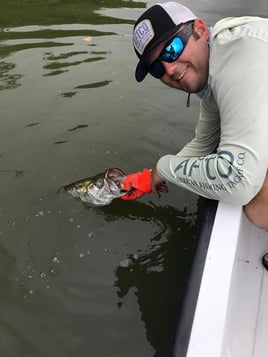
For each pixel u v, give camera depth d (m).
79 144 1.22
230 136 0.65
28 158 1.17
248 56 0.63
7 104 1.38
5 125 1.28
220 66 0.66
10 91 1.44
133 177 0.92
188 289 0.60
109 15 1.99
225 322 0.57
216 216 0.69
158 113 1.35
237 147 0.64
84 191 1.03
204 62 0.71
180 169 0.74
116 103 1.40
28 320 0.79
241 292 0.76
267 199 0.71
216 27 0.70
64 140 1.23
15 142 1.22
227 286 0.60
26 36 1.78
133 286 0.85
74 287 0.85
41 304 0.82
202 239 0.67
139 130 1.28
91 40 1.75
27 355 0.74
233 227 0.67
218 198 0.70
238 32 0.66
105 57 1.63
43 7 2.11
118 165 1.14
